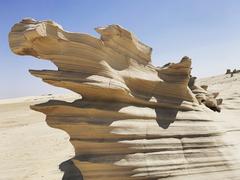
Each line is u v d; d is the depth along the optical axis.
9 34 8.51
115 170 8.70
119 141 8.88
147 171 8.84
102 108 9.02
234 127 12.21
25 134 27.30
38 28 7.97
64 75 8.63
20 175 15.34
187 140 10.04
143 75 10.33
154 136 9.52
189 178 9.27
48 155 19.02
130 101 9.75
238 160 10.29
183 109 10.91
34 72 8.67
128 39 9.98
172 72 11.24
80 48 8.86
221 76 56.53
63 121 8.88
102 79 8.97
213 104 15.62
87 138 8.91
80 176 11.34
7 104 59.19
